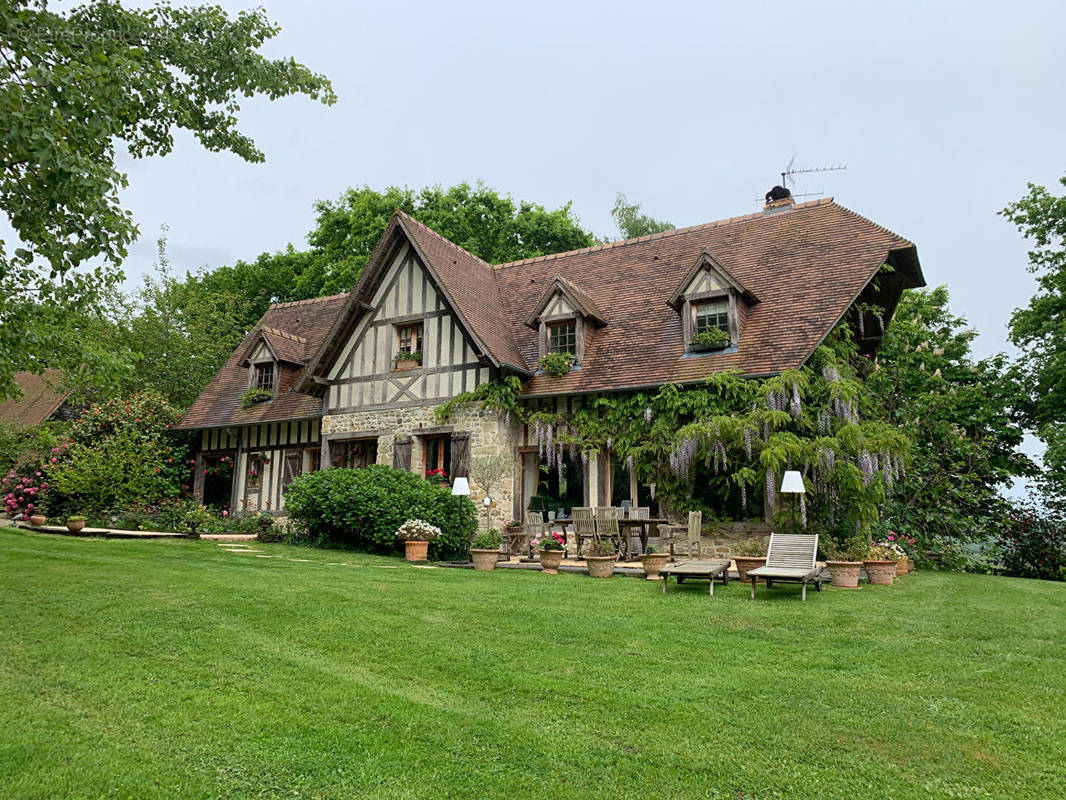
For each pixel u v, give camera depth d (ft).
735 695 16.55
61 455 56.03
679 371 42.50
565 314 47.83
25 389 78.69
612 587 30.60
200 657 18.11
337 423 53.93
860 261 43.86
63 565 28.45
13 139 15.96
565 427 45.70
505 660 18.88
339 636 20.45
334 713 14.94
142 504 54.70
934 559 47.32
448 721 14.73
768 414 36.78
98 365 23.48
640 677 17.76
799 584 31.71
